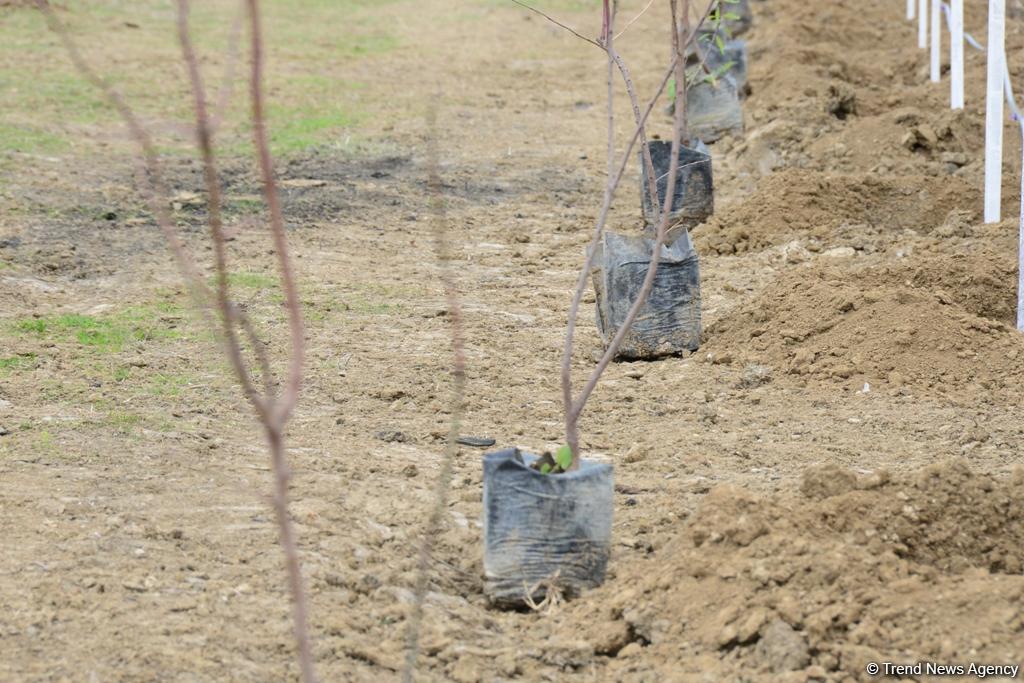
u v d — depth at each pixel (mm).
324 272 11812
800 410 8617
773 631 5172
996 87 11938
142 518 6547
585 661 5387
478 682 5227
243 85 21328
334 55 24812
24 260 11648
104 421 8023
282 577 5953
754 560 5508
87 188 14453
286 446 7719
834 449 7824
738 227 12805
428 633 5531
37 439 7637
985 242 11438
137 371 9039
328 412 8430
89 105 19062
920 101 17328
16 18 26016
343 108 19984
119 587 5781
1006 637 5062
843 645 5113
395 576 5992
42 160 15578
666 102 20531
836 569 5406
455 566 6238
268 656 5285
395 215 14070
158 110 19094
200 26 27109
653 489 7121
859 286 10195
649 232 11359
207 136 3648
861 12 24156
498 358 9672
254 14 3592
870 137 15555
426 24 28812
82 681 4992
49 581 5793
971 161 14703
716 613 5375
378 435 7984
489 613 5859
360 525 6578
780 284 10289
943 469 6195
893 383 8961
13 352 9258
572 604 5812
